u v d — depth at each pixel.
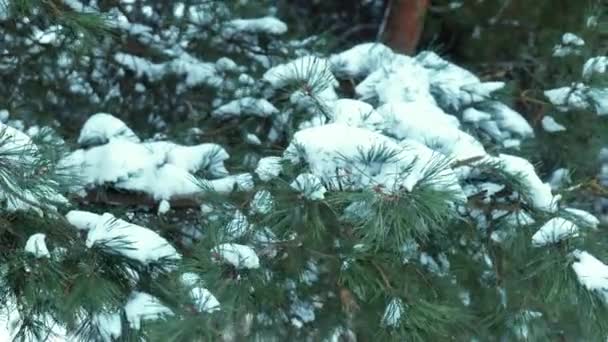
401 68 3.12
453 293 2.86
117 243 2.23
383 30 4.27
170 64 3.87
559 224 2.33
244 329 2.96
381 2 5.12
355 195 2.00
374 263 2.47
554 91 3.57
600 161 3.92
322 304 3.13
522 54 4.25
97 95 3.91
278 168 2.35
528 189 2.46
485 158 2.47
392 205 1.98
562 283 2.29
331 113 2.68
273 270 2.68
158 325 2.16
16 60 3.67
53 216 2.27
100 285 2.16
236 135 3.44
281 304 3.00
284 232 2.39
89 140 2.89
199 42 3.95
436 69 3.31
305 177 2.21
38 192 2.10
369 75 3.15
